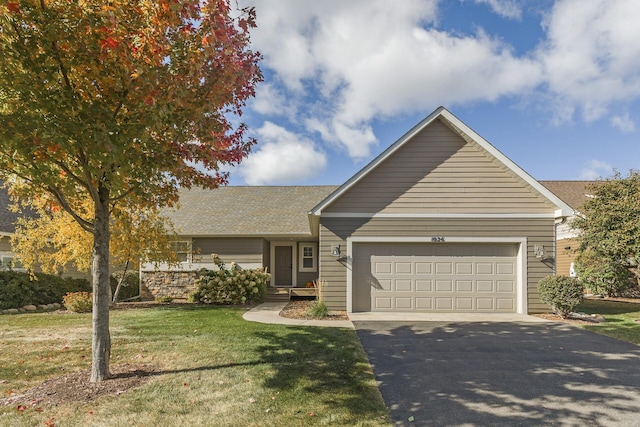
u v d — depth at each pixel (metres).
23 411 4.23
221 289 14.38
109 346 5.48
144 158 4.85
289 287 17.59
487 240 11.83
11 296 12.17
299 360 6.24
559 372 5.95
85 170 4.75
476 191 11.95
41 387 5.02
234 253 16.62
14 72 4.15
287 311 12.10
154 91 4.34
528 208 11.85
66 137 4.03
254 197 20.20
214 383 5.15
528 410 4.54
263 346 7.10
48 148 4.27
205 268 15.72
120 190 4.87
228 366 5.90
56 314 11.41
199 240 16.67
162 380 5.27
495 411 4.50
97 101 4.49
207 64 5.00
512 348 7.40
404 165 12.09
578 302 10.50
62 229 11.92
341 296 11.87
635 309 13.16
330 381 5.30
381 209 12.01
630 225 14.90
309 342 7.46
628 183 15.91
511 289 11.84
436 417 4.31
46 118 4.12
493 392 5.10
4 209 15.57
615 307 13.77
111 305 13.38
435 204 11.97
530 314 11.54
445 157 12.06
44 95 4.10
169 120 4.76
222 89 5.11
